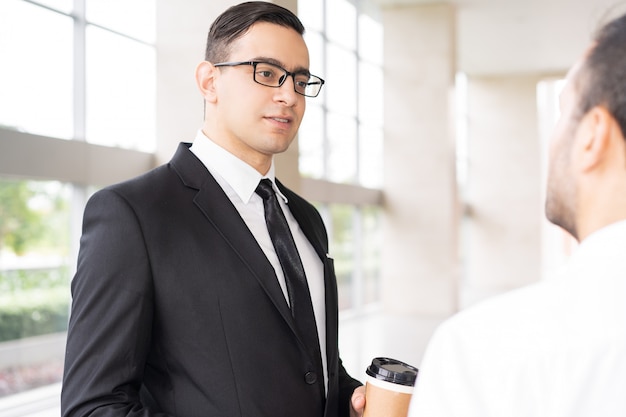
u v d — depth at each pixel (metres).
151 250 1.31
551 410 0.56
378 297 11.30
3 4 4.20
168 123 5.16
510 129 15.10
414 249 10.68
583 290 0.60
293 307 1.45
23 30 4.35
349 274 10.26
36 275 4.50
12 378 4.30
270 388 1.34
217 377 1.31
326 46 9.15
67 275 4.73
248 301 1.36
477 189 15.34
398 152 10.78
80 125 4.79
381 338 7.98
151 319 1.32
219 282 1.35
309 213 1.75
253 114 1.45
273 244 1.50
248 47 1.45
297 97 1.48
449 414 0.59
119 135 5.10
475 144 15.33
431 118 10.59
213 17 5.00
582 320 0.58
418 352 7.09
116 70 5.08
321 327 1.57
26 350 4.42
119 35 5.09
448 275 10.50
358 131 10.26
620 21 0.62
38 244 4.51
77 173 4.54
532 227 14.95
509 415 0.57
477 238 15.34
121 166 4.93
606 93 0.61
